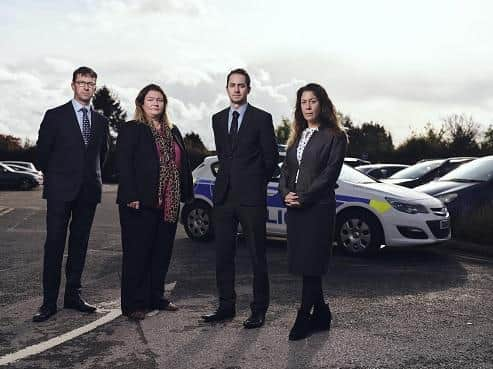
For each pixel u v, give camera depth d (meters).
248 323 4.64
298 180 4.44
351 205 8.21
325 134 4.42
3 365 3.76
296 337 4.30
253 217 4.76
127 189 4.88
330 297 5.70
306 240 4.38
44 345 4.17
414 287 6.17
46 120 5.02
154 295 5.21
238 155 4.79
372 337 4.38
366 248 8.11
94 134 5.13
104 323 4.75
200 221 9.60
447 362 3.82
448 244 9.13
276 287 6.16
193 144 47.72
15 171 30.12
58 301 5.53
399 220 7.95
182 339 4.32
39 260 7.78
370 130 48.84
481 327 4.65
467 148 34.62
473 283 6.39
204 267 7.37
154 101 5.01
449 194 9.80
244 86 4.78
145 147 4.97
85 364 3.78
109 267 7.36
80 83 5.02
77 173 5.02
